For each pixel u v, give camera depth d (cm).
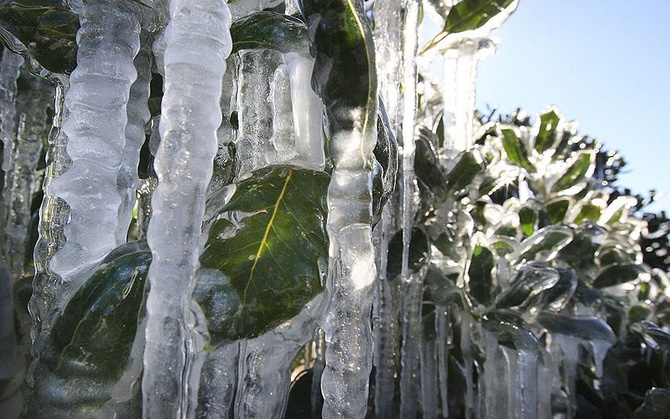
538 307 46
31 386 23
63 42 29
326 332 23
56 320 23
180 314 20
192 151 20
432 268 45
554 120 72
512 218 56
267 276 22
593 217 70
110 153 26
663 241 290
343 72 22
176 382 20
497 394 43
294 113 27
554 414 45
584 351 52
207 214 25
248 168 29
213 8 22
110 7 27
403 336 43
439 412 45
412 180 40
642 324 53
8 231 43
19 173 44
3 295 26
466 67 53
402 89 45
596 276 57
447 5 51
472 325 44
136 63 30
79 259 25
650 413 43
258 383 23
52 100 45
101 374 23
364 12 22
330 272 23
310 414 42
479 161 47
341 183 22
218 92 21
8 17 29
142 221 38
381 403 42
